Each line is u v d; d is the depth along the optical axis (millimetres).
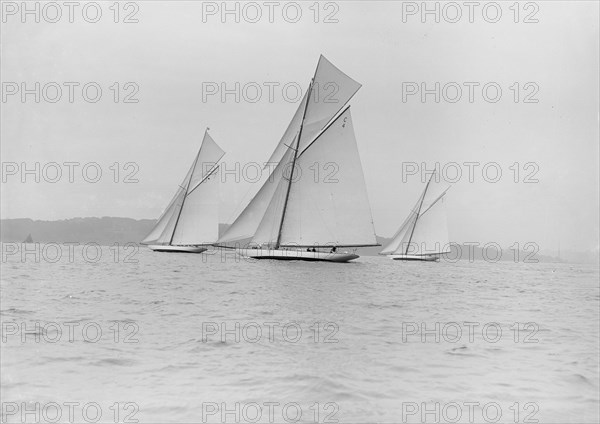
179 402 13523
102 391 14266
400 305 33031
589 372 16578
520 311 31625
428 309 31484
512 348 19953
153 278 49406
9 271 54875
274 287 42469
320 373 15953
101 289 38906
